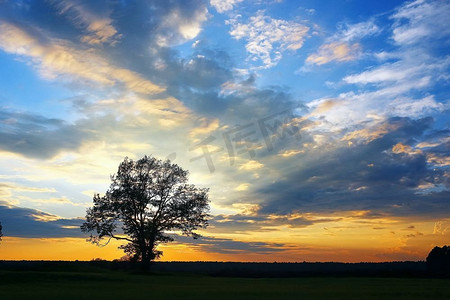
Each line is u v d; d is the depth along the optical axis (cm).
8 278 4022
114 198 6419
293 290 3284
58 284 3744
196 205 6569
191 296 2603
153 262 6538
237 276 7025
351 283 4600
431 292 3148
